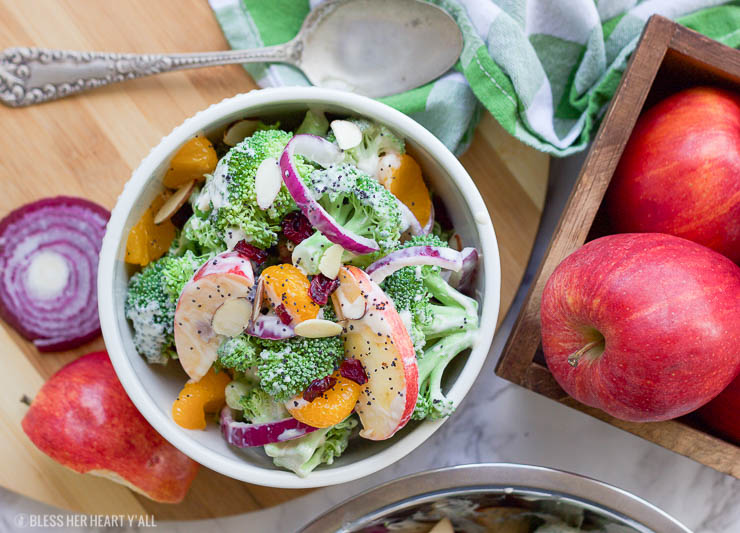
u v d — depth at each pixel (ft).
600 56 1.65
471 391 1.77
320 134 1.48
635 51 1.48
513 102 1.62
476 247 1.47
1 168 1.63
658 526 1.54
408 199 1.51
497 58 1.61
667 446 1.52
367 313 1.37
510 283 1.69
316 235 1.40
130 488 1.69
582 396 1.46
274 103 1.44
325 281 1.38
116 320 1.43
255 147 1.40
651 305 1.36
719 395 1.52
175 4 1.64
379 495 1.55
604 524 1.59
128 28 1.63
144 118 1.64
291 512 1.75
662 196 1.50
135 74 1.61
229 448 1.48
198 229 1.43
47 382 1.60
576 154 1.73
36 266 1.65
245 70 1.66
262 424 1.42
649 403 1.40
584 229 1.50
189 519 1.72
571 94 1.69
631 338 1.37
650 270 1.38
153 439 1.60
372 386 1.40
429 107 1.63
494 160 1.70
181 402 1.46
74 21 1.63
